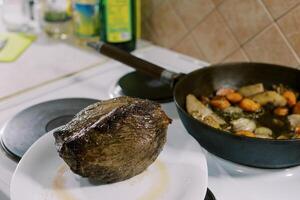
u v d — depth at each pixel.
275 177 0.64
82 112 0.60
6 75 0.93
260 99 0.79
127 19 1.02
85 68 0.98
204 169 0.60
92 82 0.92
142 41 1.15
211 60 1.03
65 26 1.18
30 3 1.23
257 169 0.66
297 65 0.88
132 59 0.83
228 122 0.74
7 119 0.77
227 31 0.97
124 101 0.60
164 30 1.10
